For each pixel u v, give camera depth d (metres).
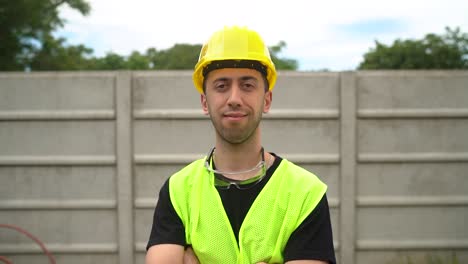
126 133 4.31
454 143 4.38
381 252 4.47
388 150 4.38
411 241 4.45
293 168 1.48
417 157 4.37
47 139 4.33
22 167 4.36
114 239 4.42
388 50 18.03
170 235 1.44
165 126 4.34
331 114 4.32
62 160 4.33
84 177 4.37
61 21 9.34
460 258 4.47
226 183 1.45
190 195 1.47
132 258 4.41
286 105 4.32
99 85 4.30
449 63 17.08
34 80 4.29
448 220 4.45
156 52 16.05
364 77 4.33
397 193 4.41
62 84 4.30
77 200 4.38
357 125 4.36
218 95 1.40
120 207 4.36
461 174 4.41
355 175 4.38
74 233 4.42
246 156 1.44
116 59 15.42
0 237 4.39
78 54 11.26
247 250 1.40
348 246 4.41
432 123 4.36
